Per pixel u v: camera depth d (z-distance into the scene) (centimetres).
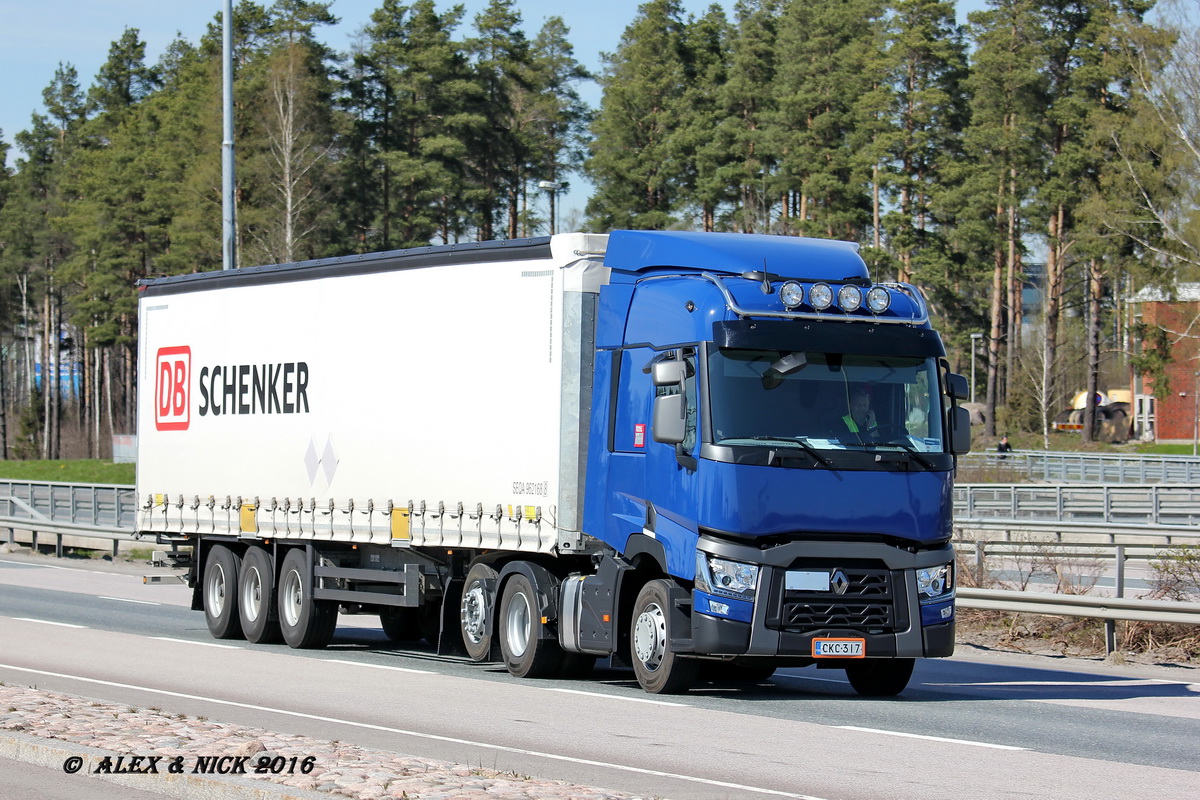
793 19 18475
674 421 2959
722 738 2534
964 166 17388
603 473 3262
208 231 17125
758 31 19275
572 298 3372
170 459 4784
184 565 4822
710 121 19375
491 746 2417
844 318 3028
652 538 3081
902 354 3045
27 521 8944
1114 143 15675
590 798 1819
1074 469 11288
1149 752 2472
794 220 18050
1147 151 15538
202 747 2172
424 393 3772
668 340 3098
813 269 3131
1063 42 17388
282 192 16712
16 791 2009
